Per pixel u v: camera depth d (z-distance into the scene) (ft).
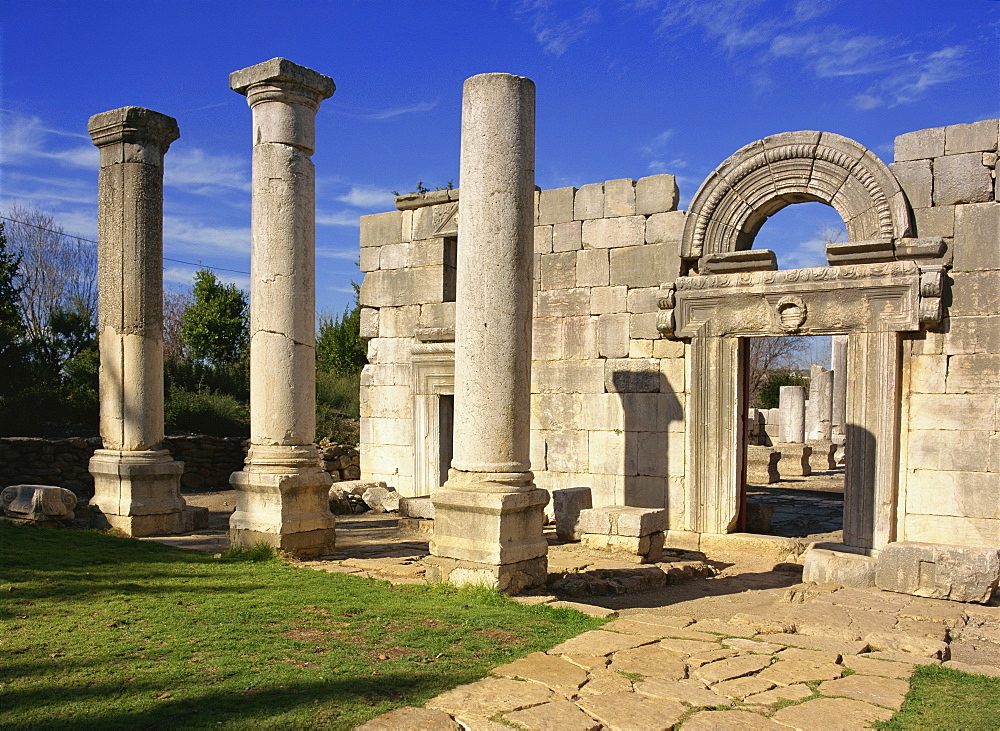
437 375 54.65
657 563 36.24
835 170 41.01
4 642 20.58
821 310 40.70
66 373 79.87
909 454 39.09
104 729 15.23
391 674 19.07
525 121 29.43
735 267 43.29
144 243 41.81
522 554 28.63
